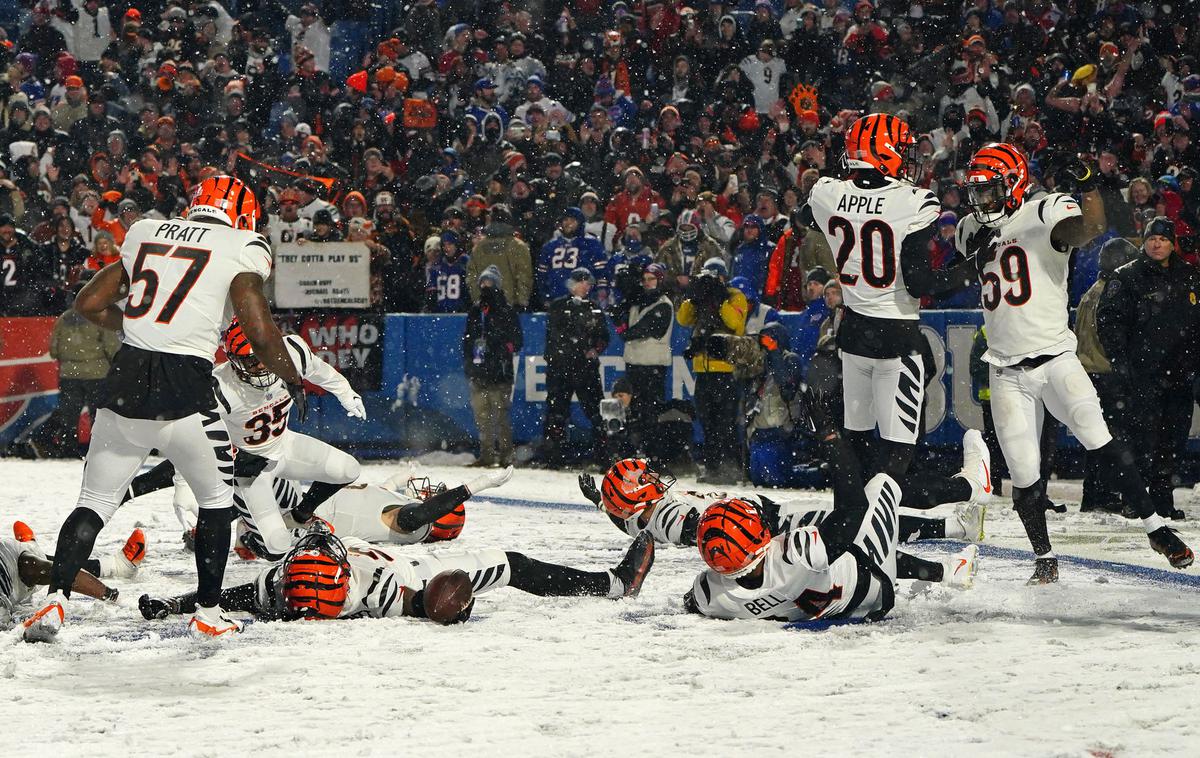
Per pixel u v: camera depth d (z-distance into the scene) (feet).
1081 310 108.17
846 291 69.00
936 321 123.34
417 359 154.30
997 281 68.85
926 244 66.49
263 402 66.64
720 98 169.89
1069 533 93.25
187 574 74.54
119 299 58.70
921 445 124.47
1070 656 50.67
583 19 189.47
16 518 105.50
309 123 185.68
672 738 39.78
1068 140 150.82
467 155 168.55
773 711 42.96
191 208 58.59
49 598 55.42
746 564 57.52
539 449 148.66
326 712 43.42
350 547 62.18
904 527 66.80
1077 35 163.53
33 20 213.87
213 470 56.54
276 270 156.56
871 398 69.87
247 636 56.44
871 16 171.22
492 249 148.15
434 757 37.91
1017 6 165.48
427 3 190.39
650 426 135.85
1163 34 160.97
